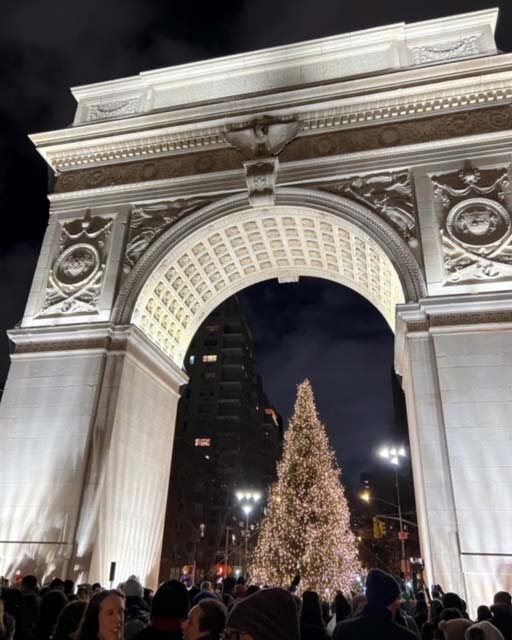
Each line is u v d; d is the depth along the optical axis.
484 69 22.67
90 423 20.94
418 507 19.92
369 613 5.13
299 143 24.19
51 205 26.30
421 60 24.80
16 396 22.14
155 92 28.05
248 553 61.97
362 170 22.97
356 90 23.94
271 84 26.22
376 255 23.20
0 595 8.07
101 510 19.66
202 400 94.88
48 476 20.42
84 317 23.23
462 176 21.62
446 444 17.50
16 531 19.75
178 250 24.16
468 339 18.59
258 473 100.81
